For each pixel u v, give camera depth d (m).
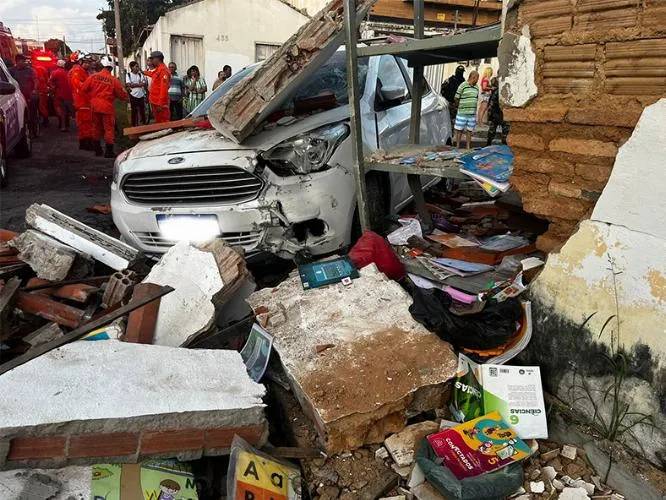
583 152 2.38
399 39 5.21
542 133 2.54
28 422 1.85
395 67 5.35
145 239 4.05
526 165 2.65
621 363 2.20
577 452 2.36
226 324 3.38
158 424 2.03
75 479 1.95
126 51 31.94
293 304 3.04
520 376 2.50
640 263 2.10
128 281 3.25
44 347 2.40
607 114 2.23
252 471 2.07
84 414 1.94
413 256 3.58
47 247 3.45
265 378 2.89
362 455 2.37
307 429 2.55
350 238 4.01
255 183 3.72
